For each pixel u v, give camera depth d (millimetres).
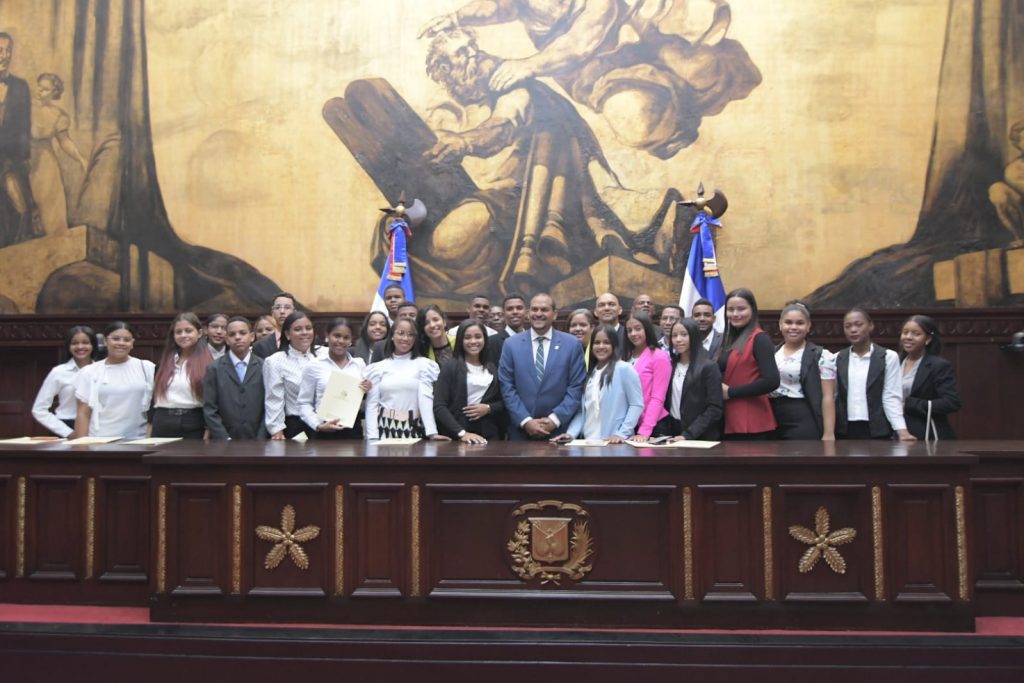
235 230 8305
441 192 8227
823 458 3793
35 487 4352
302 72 8359
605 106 8164
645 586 3861
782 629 3789
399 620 3910
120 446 4492
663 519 3883
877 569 3779
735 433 5152
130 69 8422
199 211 8328
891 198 7871
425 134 8273
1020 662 3555
